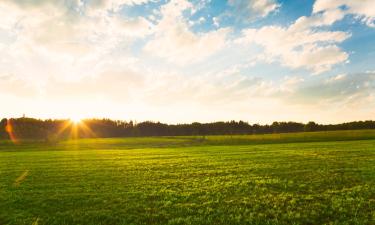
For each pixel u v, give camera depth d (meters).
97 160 49.94
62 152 74.25
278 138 103.94
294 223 15.26
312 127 197.00
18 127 169.25
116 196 21.78
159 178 29.33
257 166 35.84
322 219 15.81
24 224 16.28
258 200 19.59
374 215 15.92
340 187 22.91
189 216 16.78
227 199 20.12
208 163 40.78
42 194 22.98
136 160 48.53
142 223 16.12
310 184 24.20
